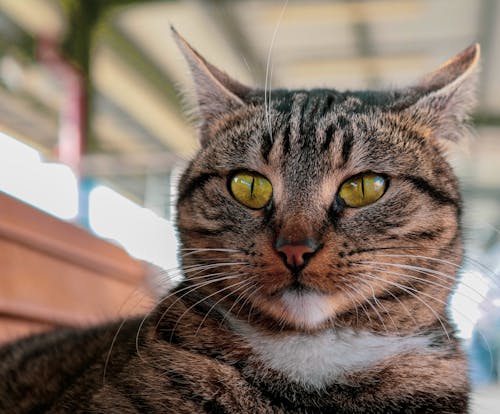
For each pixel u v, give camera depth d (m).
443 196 0.28
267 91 0.31
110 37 0.84
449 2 0.76
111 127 1.10
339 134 0.28
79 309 0.41
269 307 0.27
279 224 0.27
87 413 0.25
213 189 0.29
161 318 0.28
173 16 0.79
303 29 0.83
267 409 0.26
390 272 0.27
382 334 0.27
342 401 0.26
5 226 0.37
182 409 0.25
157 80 0.93
